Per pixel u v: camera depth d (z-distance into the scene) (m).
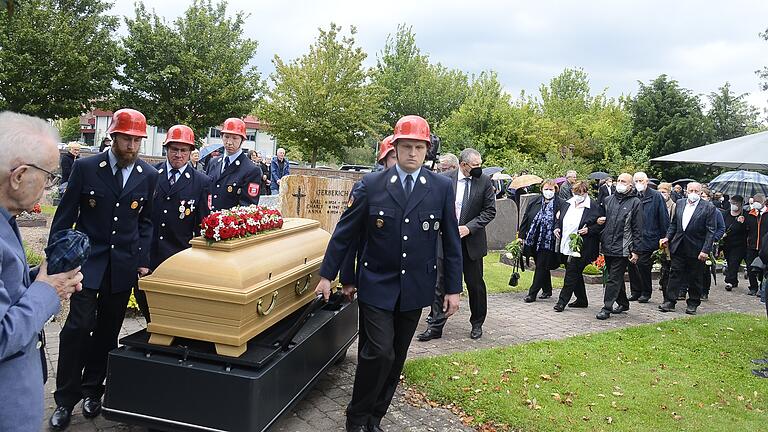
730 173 15.59
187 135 4.98
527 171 25.08
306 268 4.11
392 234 3.71
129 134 3.83
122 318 4.17
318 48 27.84
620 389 4.95
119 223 3.96
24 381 2.07
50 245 2.13
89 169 3.91
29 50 21.02
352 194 3.89
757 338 6.98
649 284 9.37
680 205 8.71
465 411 4.39
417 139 3.61
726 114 36.94
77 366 3.79
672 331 7.12
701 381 5.29
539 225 8.62
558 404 4.55
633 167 29.89
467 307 8.03
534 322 7.46
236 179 5.59
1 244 1.97
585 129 38.66
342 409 4.30
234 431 3.18
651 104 33.44
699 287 8.67
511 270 11.58
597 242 8.20
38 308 2.00
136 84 26.22
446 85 47.31
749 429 4.28
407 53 48.09
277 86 27.70
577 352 5.93
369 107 28.67
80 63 21.84
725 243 11.65
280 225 4.41
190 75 26.70
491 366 5.32
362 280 3.76
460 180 6.40
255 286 3.36
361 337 3.90
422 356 5.73
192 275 3.33
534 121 35.75
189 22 27.45
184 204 5.00
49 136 2.13
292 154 37.38
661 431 4.17
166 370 3.27
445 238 3.96
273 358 3.46
